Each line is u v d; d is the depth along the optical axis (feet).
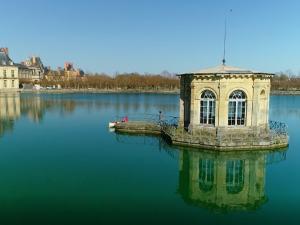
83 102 369.09
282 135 129.90
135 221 67.41
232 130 132.46
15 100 386.73
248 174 102.42
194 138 126.21
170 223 67.10
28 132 171.12
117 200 78.59
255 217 70.95
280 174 102.32
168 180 94.27
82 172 100.78
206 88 134.31
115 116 237.04
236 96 132.67
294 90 604.90
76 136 160.45
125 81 652.89
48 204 75.51
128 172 101.45
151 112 263.49
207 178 98.53
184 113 148.46
